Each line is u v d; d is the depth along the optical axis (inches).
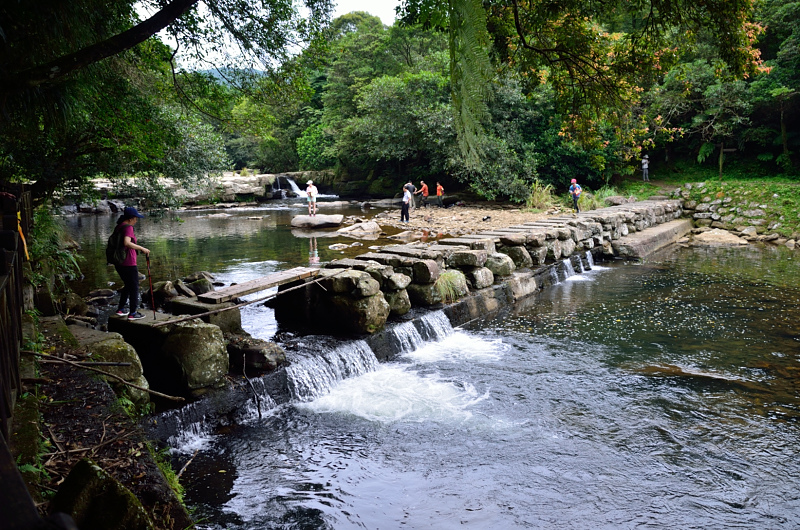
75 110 258.1
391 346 339.9
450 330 389.4
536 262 534.0
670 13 266.4
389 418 257.6
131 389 216.5
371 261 383.2
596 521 182.9
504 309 448.8
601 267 637.9
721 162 1111.6
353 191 1555.1
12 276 158.2
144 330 256.5
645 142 340.8
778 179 1060.5
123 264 267.9
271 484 203.8
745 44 271.4
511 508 189.8
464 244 471.5
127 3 294.7
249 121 413.1
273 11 327.0
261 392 260.8
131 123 394.9
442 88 1157.7
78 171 468.8
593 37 292.7
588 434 241.4
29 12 193.3
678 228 848.9
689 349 348.8
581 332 387.2
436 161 1186.0
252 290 307.4
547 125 1176.2
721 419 253.9
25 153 410.9
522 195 1110.4
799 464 216.2
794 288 510.3
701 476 208.4
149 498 139.3
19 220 274.2
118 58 338.6
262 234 849.5
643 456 223.0
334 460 221.0
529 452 226.5
